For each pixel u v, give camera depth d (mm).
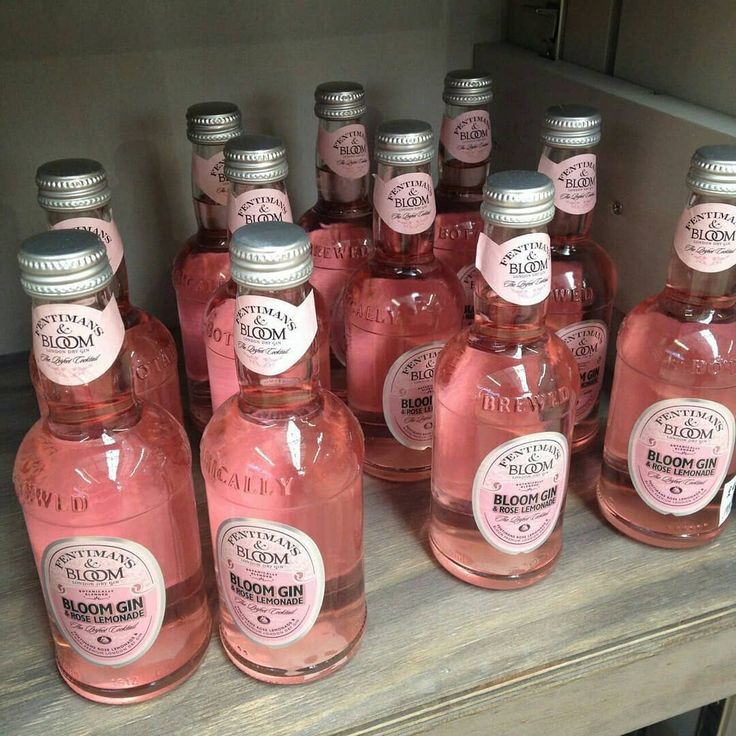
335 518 469
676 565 554
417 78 804
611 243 691
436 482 546
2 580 549
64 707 468
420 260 591
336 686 477
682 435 526
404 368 594
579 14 719
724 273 511
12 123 695
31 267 376
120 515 439
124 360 443
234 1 711
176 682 476
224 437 465
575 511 602
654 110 607
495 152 828
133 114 725
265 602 461
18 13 661
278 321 409
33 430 465
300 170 800
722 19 576
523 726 492
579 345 632
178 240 787
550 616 518
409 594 535
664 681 522
